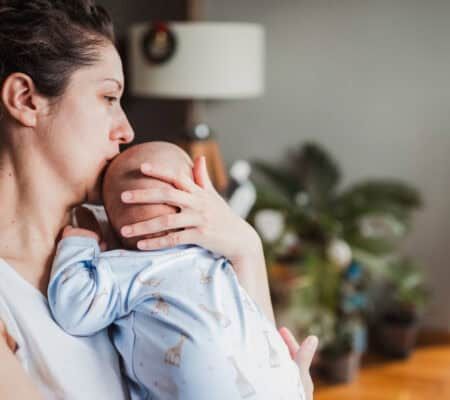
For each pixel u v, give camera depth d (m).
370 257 3.51
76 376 0.81
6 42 0.78
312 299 3.30
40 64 0.78
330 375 3.19
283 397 0.82
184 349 0.79
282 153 3.95
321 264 3.37
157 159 0.89
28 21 0.77
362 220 3.58
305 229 3.56
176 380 0.79
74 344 0.82
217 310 0.82
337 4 3.72
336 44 3.76
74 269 0.82
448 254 3.73
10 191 0.84
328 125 3.85
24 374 0.75
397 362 3.44
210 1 3.94
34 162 0.83
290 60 3.85
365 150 3.79
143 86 3.52
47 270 0.85
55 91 0.80
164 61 3.42
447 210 3.70
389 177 3.77
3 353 0.74
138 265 0.85
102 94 0.83
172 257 0.87
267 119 3.95
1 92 0.79
